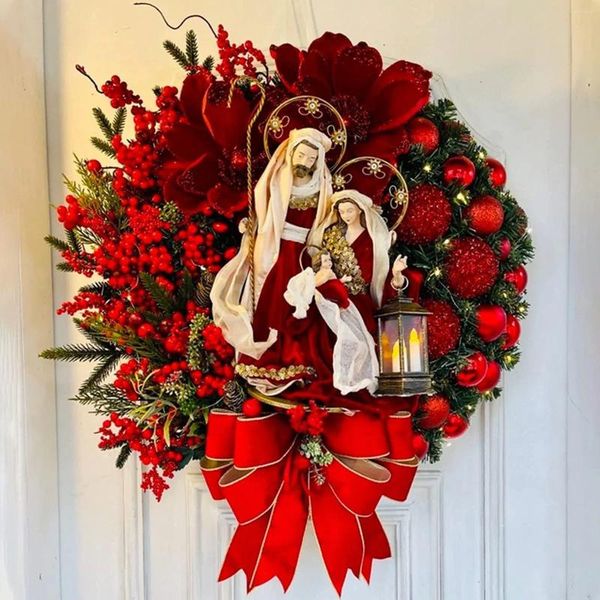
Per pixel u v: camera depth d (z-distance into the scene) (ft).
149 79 3.89
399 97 3.08
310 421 2.68
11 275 3.55
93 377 3.07
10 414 3.51
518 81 4.04
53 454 3.79
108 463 3.86
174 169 2.99
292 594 3.88
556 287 4.08
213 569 3.85
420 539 3.98
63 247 3.05
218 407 2.91
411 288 3.00
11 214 3.56
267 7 3.92
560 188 4.08
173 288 2.99
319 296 2.72
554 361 4.08
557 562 4.07
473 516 4.02
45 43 3.85
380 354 2.89
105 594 3.84
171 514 3.86
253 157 2.96
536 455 4.08
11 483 3.49
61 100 3.86
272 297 2.83
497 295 3.27
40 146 3.75
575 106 4.08
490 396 3.55
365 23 3.94
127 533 3.81
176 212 3.00
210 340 2.82
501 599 3.99
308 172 2.84
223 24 3.90
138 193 3.10
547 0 4.05
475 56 4.02
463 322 3.16
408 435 2.88
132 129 3.90
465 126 3.57
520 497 4.06
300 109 3.00
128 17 3.87
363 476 2.83
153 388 2.90
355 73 3.09
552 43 4.06
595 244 4.08
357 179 3.06
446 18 4.00
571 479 4.10
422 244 3.14
